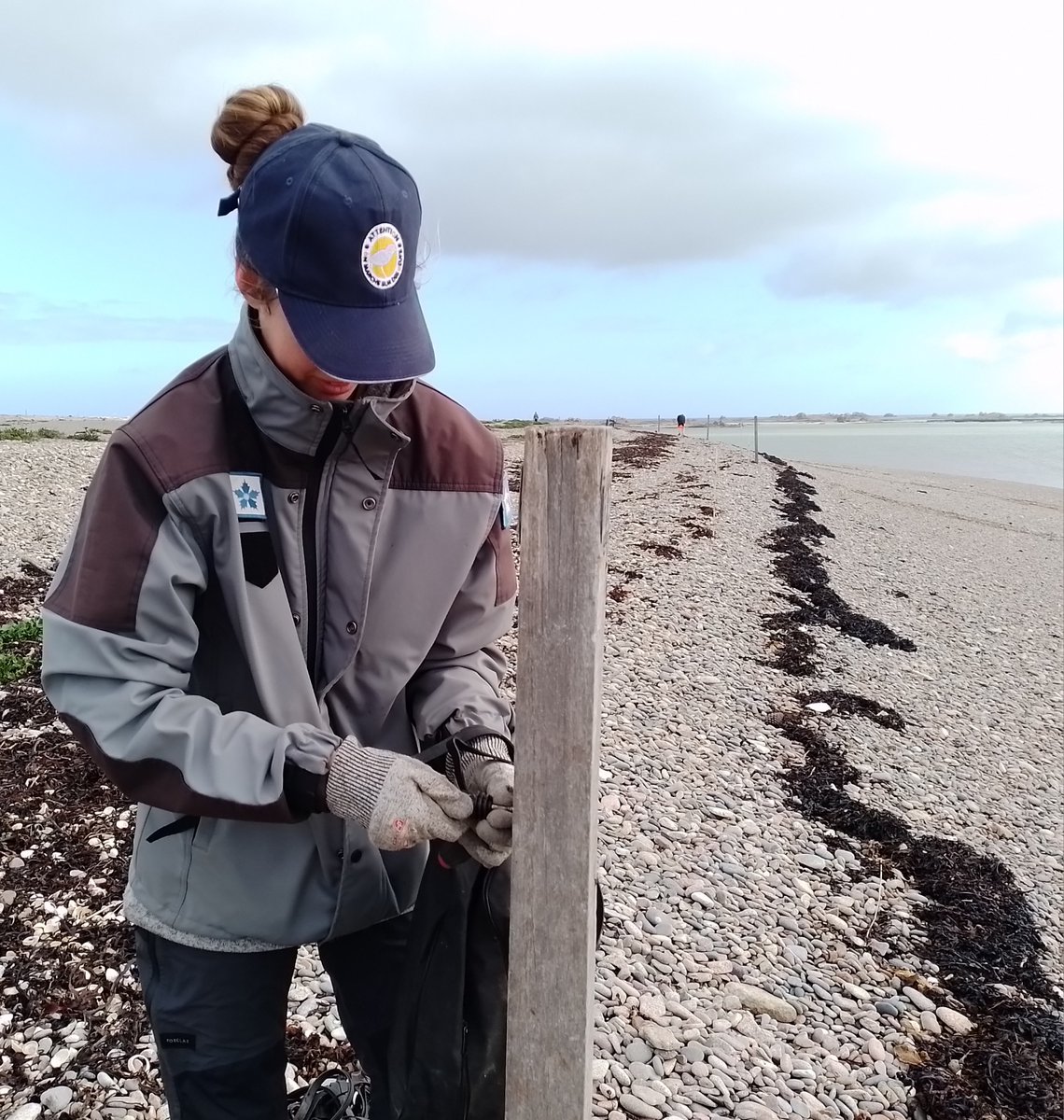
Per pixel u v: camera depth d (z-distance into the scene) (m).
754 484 23.16
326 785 1.52
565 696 1.44
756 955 4.34
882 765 7.05
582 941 1.47
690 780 6.13
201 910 1.75
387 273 1.54
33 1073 3.07
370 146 1.58
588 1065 1.51
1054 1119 3.54
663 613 10.16
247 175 1.58
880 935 4.70
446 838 1.58
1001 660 10.84
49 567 9.73
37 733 5.46
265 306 1.57
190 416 1.60
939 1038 3.93
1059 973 4.64
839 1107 3.41
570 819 1.46
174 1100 1.79
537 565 1.44
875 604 12.67
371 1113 2.10
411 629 1.82
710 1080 3.44
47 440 21.70
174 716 1.53
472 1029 1.73
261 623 1.66
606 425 1.45
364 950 2.04
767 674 8.69
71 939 3.74
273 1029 1.86
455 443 1.82
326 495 1.71
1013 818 6.52
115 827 4.57
